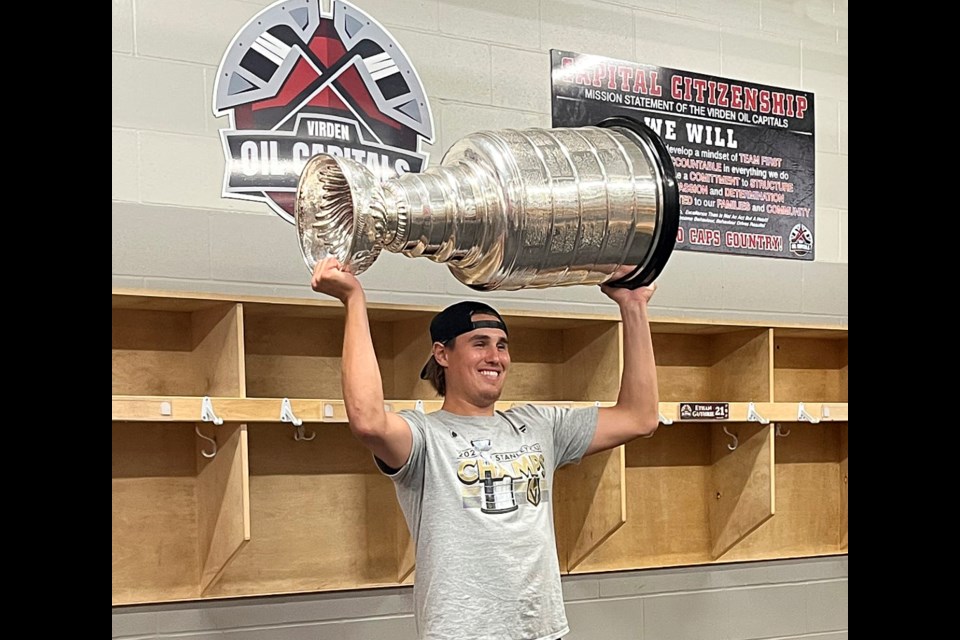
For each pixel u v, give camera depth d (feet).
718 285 13.51
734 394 13.12
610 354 11.49
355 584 10.76
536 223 7.79
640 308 9.18
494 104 11.94
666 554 12.93
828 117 14.58
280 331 10.63
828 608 14.10
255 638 10.23
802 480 14.15
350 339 7.91
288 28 10.74
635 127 8.70
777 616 13.67
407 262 11.28
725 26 13.76
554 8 12.42
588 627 12.17
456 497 8.33
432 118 11.53
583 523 11.66
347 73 11.03
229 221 10.37
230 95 10.43
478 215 7.74
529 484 8.64
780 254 14.03
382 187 7.62
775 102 14.11
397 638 10.91
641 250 8.38
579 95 12.55
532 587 8.37
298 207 8.36
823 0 14.60
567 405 11.14
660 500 12.94
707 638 13.05
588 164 8.08
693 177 13.38
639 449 12.86
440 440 8.47
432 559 8.29
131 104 9.98
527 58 12.20
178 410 9.10
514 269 8.00
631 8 13.01
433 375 9.32
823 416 12.85
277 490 10.48
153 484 9.98
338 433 10.83
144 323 10.05
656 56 13.17
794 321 14.10
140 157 10.00
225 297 9.46
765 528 13.80
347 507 10.82
